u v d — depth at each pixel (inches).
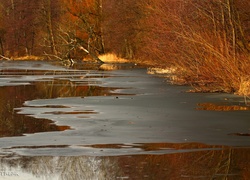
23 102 868.6
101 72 1807.3
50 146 488.1
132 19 2699.3
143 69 1972.2
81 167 405.7
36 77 1569.9
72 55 3193.9
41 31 3715.6
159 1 1493.6
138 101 856.9
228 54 979.9
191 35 1125.1
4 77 1573.6
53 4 3580.2
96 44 3102.9
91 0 3080.7
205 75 1059.3
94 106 796.6
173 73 1556.3
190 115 684.1
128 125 610.2
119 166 407.5
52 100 895.7
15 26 3836.1
